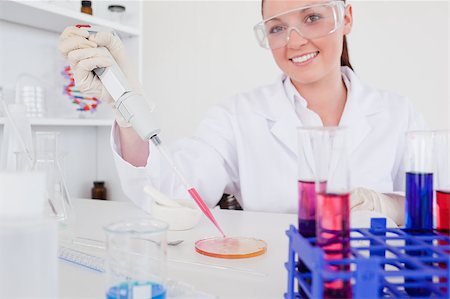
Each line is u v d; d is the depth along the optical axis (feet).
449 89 6.76
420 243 1.49
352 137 4.57
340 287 1.29
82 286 1.93
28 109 5.27
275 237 2.84
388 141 4.65
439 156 1.73
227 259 2.35
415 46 6.93
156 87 8.96
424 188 1.65
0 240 1.40
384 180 4.57
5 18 5.39
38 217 1.48
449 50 6.71
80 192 6.70
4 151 3.32
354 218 2.42
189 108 8.66
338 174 1.38
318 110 4.86
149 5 8.89
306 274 1.43
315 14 3.92
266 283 1.99
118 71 2.95
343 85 5.01
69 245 2.61
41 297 1.45
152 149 3.54
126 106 2.85
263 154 4.73
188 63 8.61
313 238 1.46
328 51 4.25
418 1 6.84
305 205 1.52
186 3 8.51
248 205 4.68
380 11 7.11
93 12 6.60
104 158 6.89
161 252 1.56
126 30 6.15
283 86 4.98
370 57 7.27
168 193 4.11
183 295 1.79
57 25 5.80
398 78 7.10
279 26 4.10
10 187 1.42
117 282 1.52
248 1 7.98
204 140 4.88
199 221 3.27
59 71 6.25
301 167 1.55
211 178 4.60
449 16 6.66
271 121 4.79
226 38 8.25
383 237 1.57
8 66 5.58
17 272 1.41
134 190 3.73
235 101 5.16
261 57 7.99
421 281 1.48
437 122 6.88
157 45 8.87
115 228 1.59
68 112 6.37
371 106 4.79
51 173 2.91
